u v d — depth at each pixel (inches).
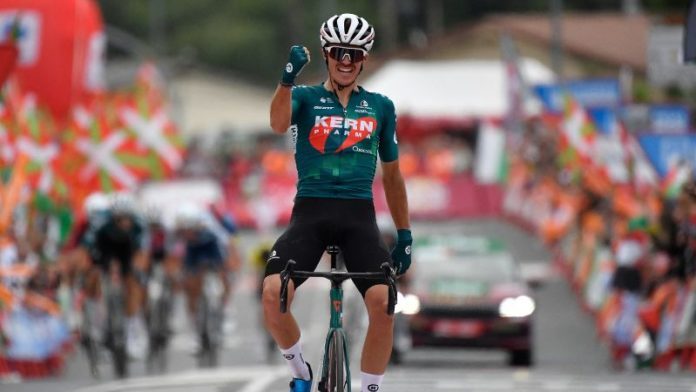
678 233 1878.7
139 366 2153.1
